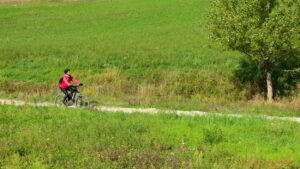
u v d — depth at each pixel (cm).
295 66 11238
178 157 4112
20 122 5625
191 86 10138
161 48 14488
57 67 12038
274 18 8275
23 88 9788
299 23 8388
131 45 15200
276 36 8231
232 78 10744
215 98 9319
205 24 9694
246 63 11838
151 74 11219
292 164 4041
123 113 6512
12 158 3928
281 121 6150
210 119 6138
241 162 4025
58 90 9625
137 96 9200
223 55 13000
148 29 19288
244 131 5503
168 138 4859
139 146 4494
